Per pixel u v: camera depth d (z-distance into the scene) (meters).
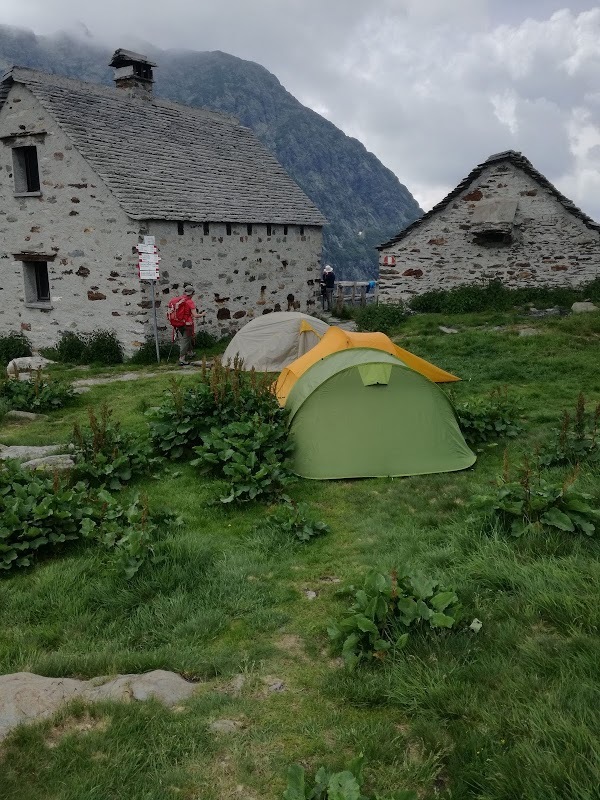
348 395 7.47
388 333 16.88
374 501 6.58
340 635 3.98
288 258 20.80
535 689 3.31
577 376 11.19
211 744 3.18
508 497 5.34
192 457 7.94
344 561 5.26
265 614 4.48
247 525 6.11
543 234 19.06
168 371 14.29
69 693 3.60
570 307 18.19
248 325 13.35
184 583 4.89
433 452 7.43
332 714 3.38
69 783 2.93
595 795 2.56
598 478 6.18
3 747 3.14
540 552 4.79
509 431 8.20
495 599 4.25
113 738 3.20
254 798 2.86
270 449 7.16
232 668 3.89
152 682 3.69
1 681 3.70
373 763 3.01
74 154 15.68
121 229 15.45
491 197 19.39
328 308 23.58
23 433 9.30
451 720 3.23
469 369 11.99
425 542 5.40
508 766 2.78
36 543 5.39
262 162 22.39
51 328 17.23
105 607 4.70
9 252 17.47
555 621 3.92
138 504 6.20
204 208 17.38
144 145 17.73
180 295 16.72
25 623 4.56
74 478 7.11
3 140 16.80
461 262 19.97
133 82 19.14
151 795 2.86
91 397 11.65
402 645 3.74
